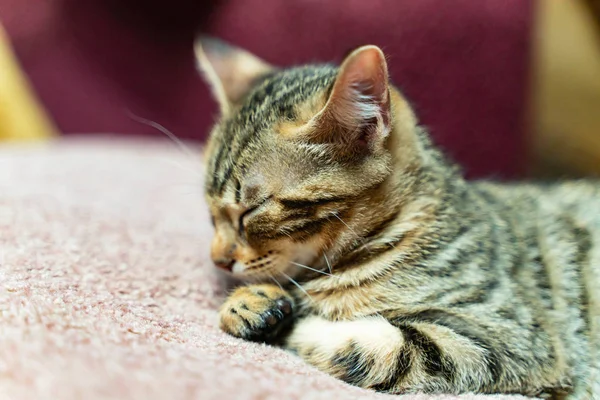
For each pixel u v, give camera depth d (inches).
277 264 12.5
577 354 12.5
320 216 12.1
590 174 17.7
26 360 8.7
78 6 24.3
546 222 13.7
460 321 11.6
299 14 20.7
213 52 14.7
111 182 18.7
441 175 13.0
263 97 13.0
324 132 11.8
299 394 9.3
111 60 24.9
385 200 12.2
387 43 19.7
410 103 13.7
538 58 18.7
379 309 12.1
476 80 19.3
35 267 11.9
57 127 25.9
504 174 19.7
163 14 23.3
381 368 11.1
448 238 12.3
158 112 25.1
